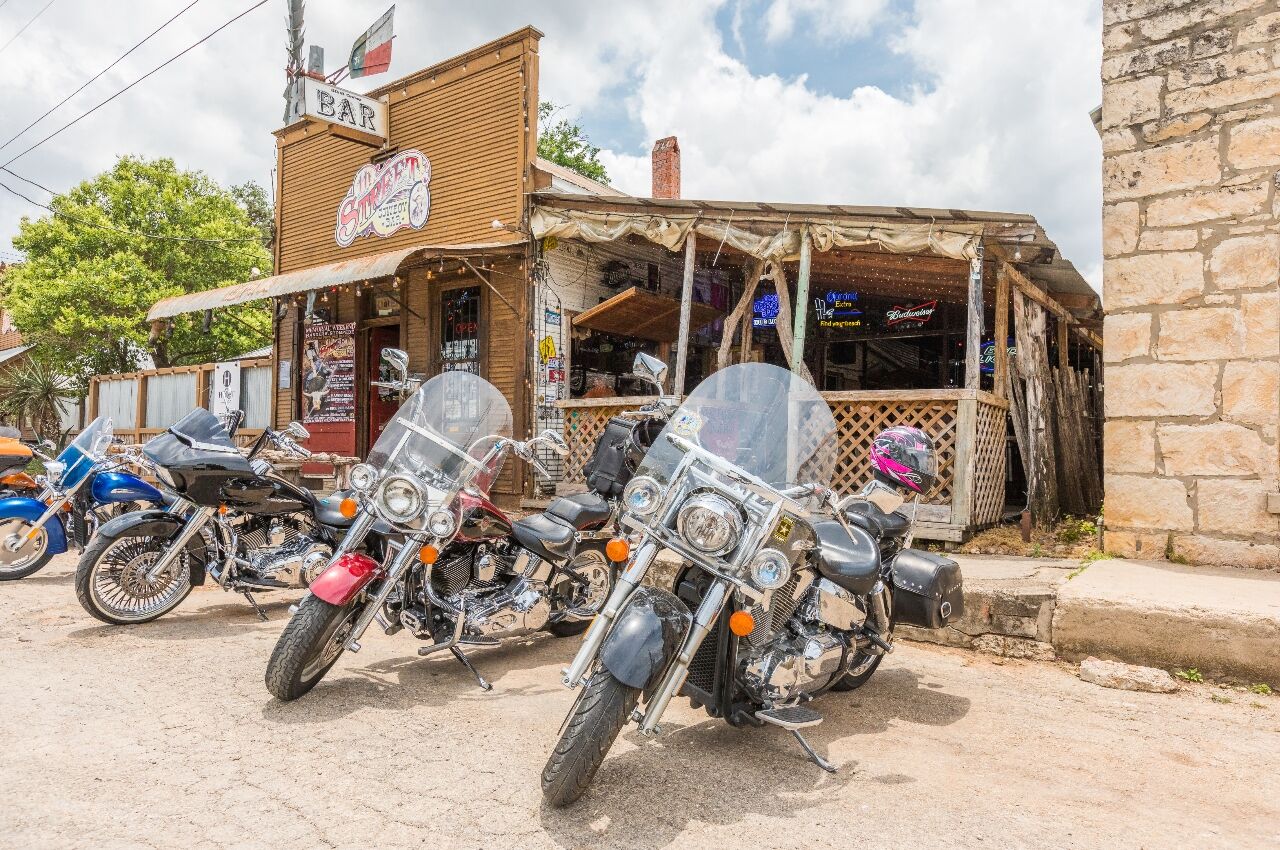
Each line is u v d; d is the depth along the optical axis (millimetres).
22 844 2395
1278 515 5223
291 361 12555
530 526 4441
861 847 2514
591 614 4836
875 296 10703
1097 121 6895
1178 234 5613
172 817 2590
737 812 2730
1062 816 2762
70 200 20641
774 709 3092
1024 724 3680
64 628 4941
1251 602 4270
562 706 3775
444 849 2434
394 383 4305
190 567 5113
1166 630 4270
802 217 7332
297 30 11273
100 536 4875
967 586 4902
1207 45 5551
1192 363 5535
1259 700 3949
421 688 3992
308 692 3830
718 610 2906
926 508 6820
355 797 2762
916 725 3652
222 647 4555
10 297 20594
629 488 2941
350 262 9320
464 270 10172
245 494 4852
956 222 6699
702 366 12039
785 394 3256
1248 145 5398
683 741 3373
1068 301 9375
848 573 3291
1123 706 3924
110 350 21172
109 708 3562
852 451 7227
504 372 9992
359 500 4066
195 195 22625
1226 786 3045
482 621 4125
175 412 14562
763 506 2910
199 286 21578
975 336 6656
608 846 2479
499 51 10203
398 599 4098
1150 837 2625
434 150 10836
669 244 8180
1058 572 5414
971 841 2564
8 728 3314
